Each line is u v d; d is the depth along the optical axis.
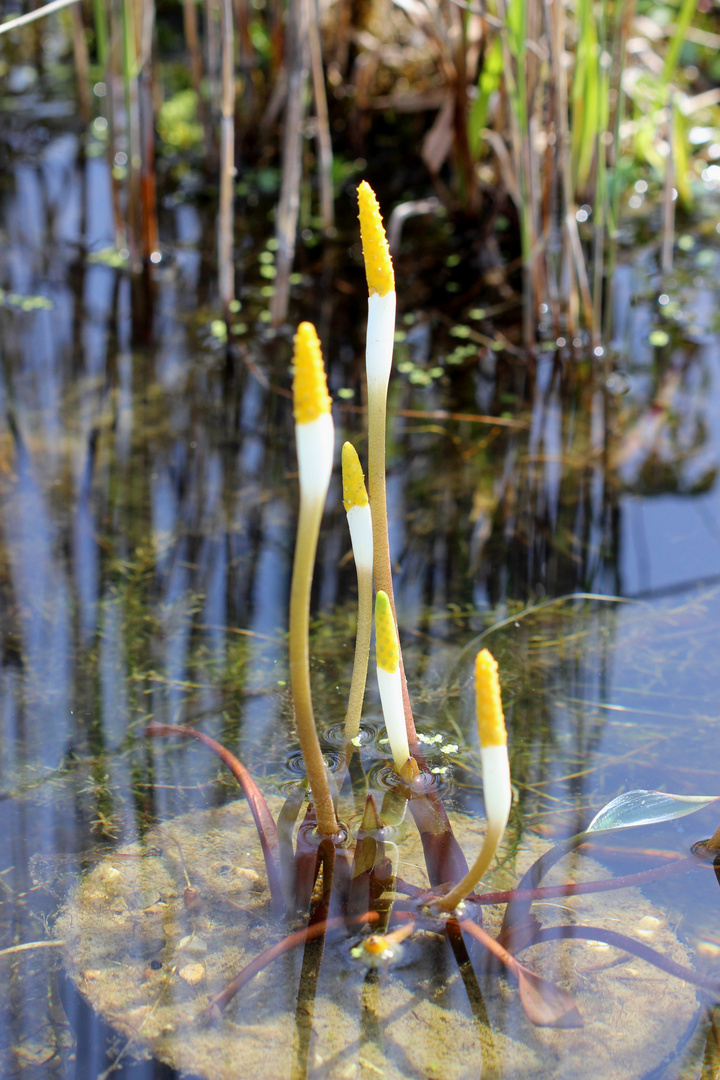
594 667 1.64
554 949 1.43
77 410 2.27
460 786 1.53
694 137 3.72
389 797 1.52
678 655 1.65
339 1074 1.38
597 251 2.47
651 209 3.42
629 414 2.30
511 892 1.45
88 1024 1.41
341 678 1.63
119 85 3.22
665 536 1.84
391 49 3.76
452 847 1.48
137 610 1.71
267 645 1.67
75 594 1.72
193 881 1.47
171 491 1.99
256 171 3.68
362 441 2.18
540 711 1.60
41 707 1.61
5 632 1.68
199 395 2.36
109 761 1.56
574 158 2.77
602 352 2.57
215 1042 1.40
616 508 1.94
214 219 3.39
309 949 1.43
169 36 4.48
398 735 1.49
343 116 3.80
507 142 2.94
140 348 2.56
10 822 1.52
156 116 3.88
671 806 1.47
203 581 1.74
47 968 1.43
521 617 1.70
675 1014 1.41
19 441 2.13
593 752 1.57
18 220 3.28
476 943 1.43
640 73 3.39
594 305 2.53
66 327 2.65
